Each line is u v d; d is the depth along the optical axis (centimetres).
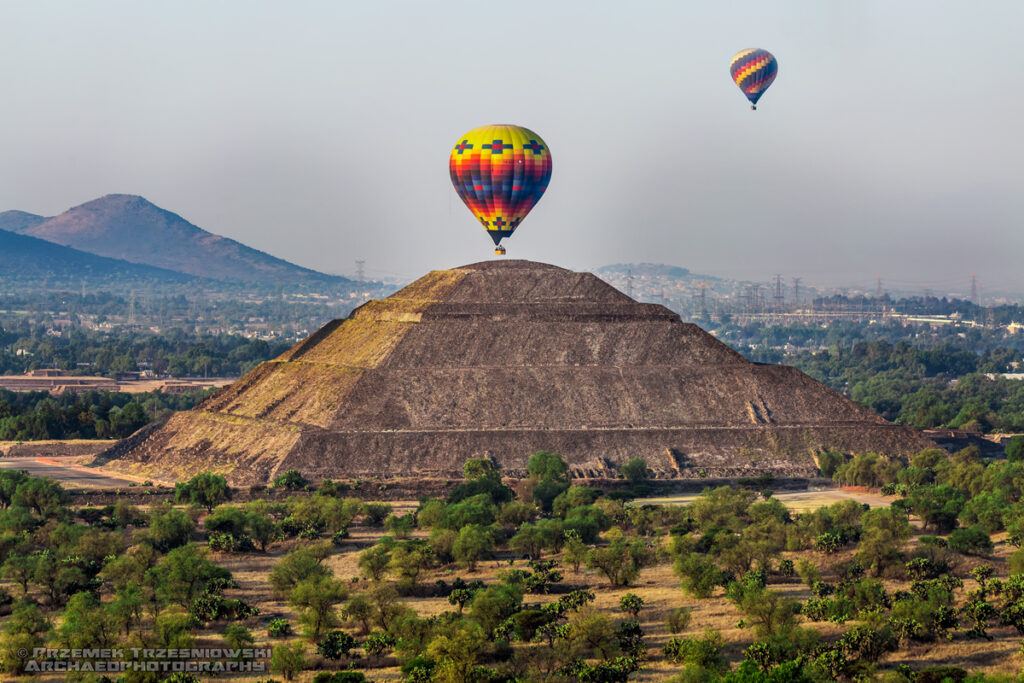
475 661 18188
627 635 19462
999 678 16662
